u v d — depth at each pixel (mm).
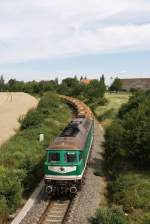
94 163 28281
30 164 24984
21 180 22031
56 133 38594
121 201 19250
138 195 19625
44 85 107000
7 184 19531
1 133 39469
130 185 21141
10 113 56375
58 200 20594
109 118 51531
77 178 20781
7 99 82438
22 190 20797
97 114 56531
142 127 25594
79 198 20375
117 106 62656
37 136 34594
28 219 17750
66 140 22203
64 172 20703
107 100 70625
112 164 27234
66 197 21109
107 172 26359
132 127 26531
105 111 57438
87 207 19109
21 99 81938
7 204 18812
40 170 25219
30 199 20703
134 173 23922
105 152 31672
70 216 17844
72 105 63875
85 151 24109
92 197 20641
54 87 104500
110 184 22406
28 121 42688
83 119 31203
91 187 22375
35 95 104438
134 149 25250
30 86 111500
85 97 79312
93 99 71812
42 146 31578
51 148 21312
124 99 75375
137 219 17078
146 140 24547
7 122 47156
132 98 51281
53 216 18141
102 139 37594
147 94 51781
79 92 87438
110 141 29609
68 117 51844
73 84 102000
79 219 17578
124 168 25625
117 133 29453
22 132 37375
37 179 24062
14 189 19422
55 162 20906
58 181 20812
